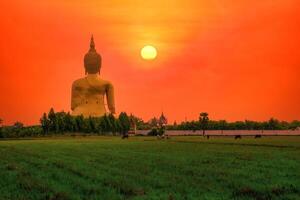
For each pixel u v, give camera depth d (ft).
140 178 124.26
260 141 431.43
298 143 376.07
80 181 120.37
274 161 185.98
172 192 99.91
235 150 274.98
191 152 255.50
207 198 91.61
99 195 96.84
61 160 200.75
